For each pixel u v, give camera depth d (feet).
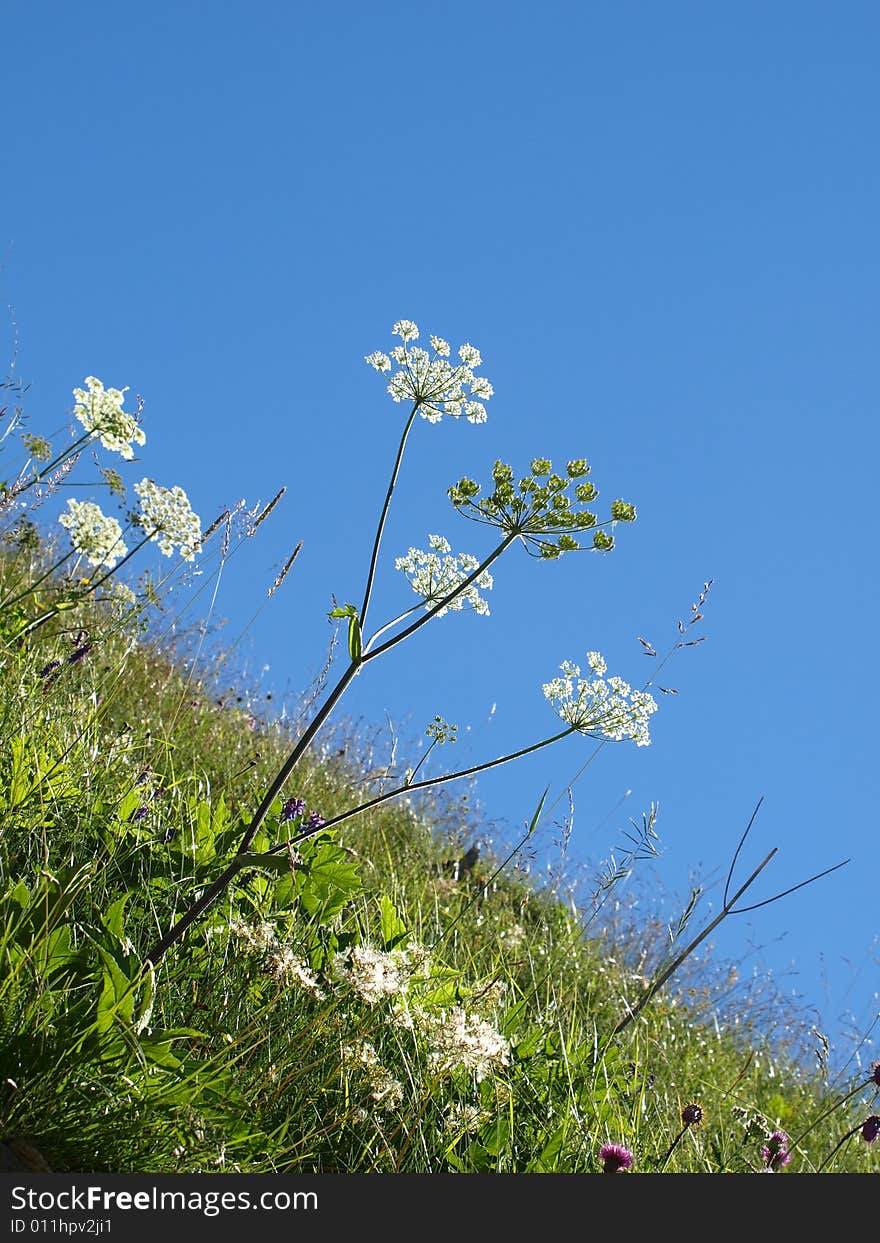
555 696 7.86
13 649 9.49
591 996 11.12
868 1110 10.89
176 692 12.12
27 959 7.31
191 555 9.06
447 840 14.03
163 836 8.68
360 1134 7.84
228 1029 7.80
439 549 7.81
